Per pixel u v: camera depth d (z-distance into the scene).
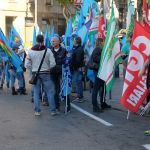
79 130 8.46
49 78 9.97
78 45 12.09
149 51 9.22
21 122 9.26
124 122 9.29
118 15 31.16
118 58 10.23
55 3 42.22
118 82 17.09
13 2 39.97
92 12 13.11
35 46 9.91
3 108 11.16
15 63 13.71
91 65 10.38
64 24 43.09
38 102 10.07
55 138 7.76
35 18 38.47
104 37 11.60
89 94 13.86
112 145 7.25
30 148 7.03
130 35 10.62
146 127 8.77
